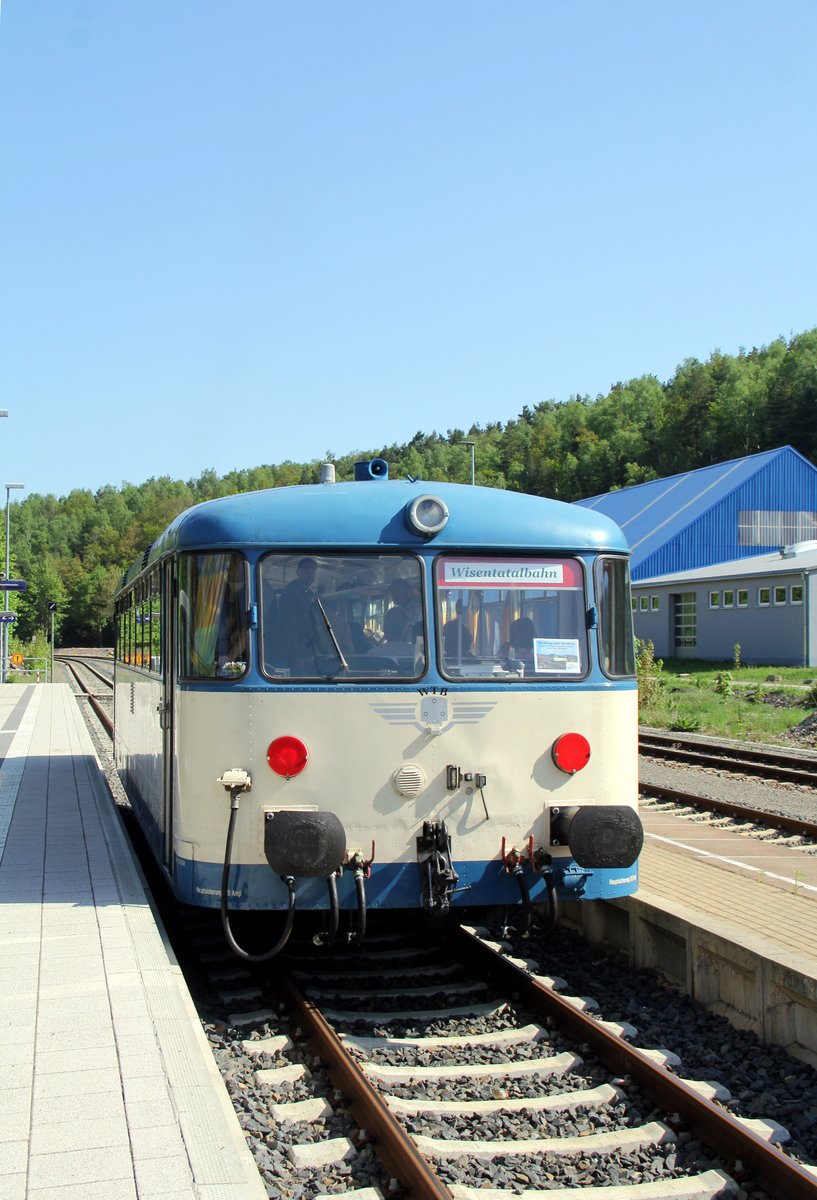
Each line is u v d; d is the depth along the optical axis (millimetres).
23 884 8781
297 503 7445
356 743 7207
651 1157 5367
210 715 7285
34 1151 4379
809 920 8148
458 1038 6703
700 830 12633
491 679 7383
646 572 52062
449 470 147500
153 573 9797
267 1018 7023
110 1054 5355
